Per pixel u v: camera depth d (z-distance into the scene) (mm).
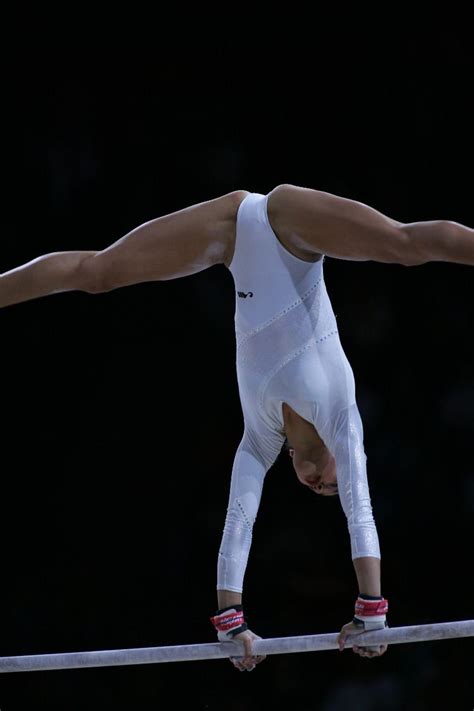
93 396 34406
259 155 35969
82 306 35031
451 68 35938
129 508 33344
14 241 34875
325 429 15930
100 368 34656
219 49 35969
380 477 32750
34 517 33281
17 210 34938
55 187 35125
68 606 32156
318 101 36156
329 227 15281
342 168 36125
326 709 29578
